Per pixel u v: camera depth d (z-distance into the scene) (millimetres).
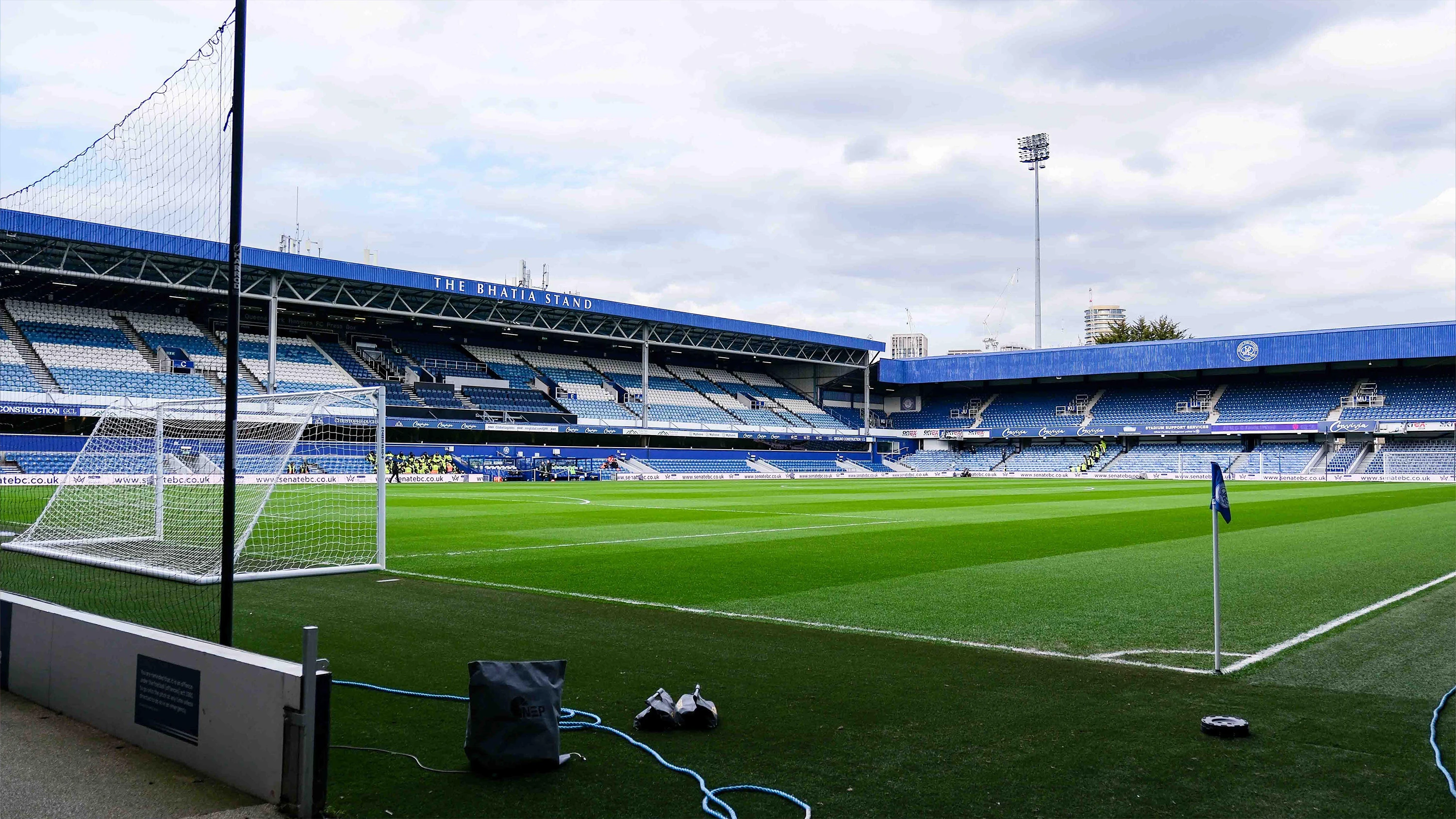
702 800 4281
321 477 39281
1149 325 87562
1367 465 56938
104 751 5012
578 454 55812
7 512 22469
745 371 75875
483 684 4660
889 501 30172
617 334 58688
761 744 5102
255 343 48719
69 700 5633
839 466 67750
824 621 8914
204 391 43062
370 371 51625
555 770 4691
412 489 37469
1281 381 64875
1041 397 73438
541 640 7914
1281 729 5367
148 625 8633
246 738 4414
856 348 68938
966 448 74125
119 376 41125
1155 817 4086
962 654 7398
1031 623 8805
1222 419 64125
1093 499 32344
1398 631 8430
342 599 10203
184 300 47031
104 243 34812
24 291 42969
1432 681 6539
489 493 34500
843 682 6492
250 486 21531
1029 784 4484
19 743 5121
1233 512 25031
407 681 6488
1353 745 5078
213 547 15109
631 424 57250
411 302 48875
